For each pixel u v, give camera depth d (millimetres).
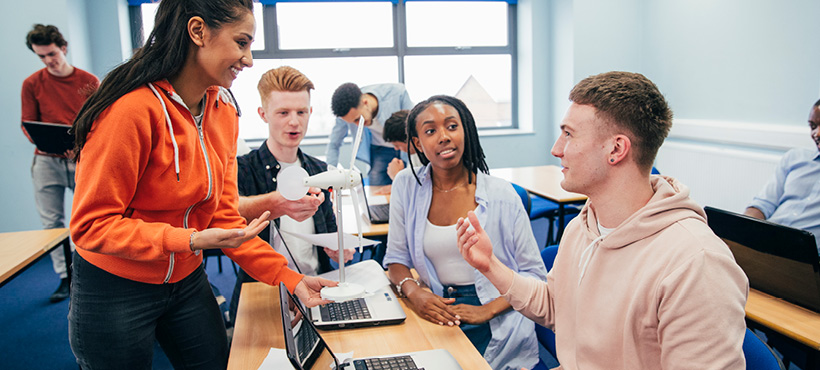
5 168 4145
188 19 1048
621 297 1001
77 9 4316
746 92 4000
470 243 1220
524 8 5594
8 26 3994
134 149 1044
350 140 5105
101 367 1185
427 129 1562
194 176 1186
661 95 969
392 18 5434
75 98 3617
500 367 1524
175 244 1063
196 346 1322
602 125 978
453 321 1394
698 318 860
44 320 3125
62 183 3592
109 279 1142
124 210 1090
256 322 1414
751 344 1090
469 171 1646
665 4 4824
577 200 3135
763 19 3809
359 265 1664
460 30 5641
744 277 890
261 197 1531
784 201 2598
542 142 5727
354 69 5434
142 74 1060
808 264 1461
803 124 3568
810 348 1388
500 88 5867
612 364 1035
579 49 5152
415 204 1683
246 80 5188
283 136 1791
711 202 4285
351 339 1323
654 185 1033
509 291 1263
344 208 2797
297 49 5273
